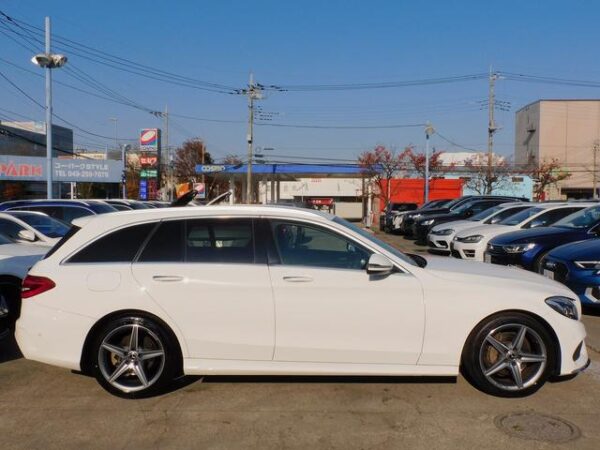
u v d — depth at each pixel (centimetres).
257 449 399
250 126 4759
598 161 7325
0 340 675
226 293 477
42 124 7481
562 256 800
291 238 496
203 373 484
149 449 400
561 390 508
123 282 481
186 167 6862
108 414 460
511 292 484
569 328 486
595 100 7331
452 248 1333
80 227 507
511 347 485
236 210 504
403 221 2398
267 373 481
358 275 479
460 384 520
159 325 482
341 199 7069
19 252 719
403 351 479
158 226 499
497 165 5628
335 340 477
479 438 412
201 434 423
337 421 443
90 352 490
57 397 497
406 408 467
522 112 8169
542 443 403
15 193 5069
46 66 2283
